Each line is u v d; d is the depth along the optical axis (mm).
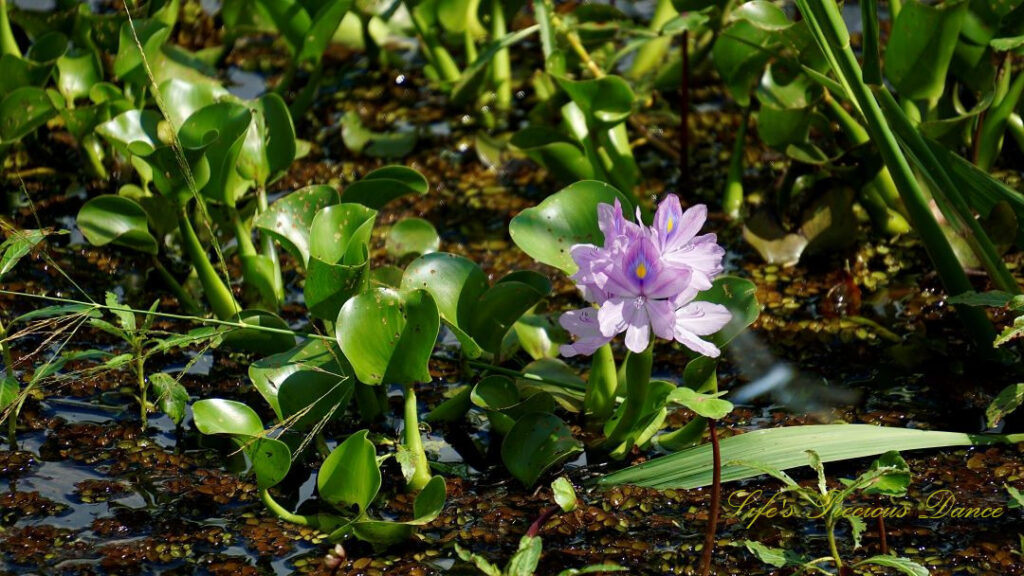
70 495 2547
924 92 2723
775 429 2557
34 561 2475
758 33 2818
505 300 2561
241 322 2605
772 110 2791
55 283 2824
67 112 2871
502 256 2883
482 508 2531
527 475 2533
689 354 2678
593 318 2438
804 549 2482
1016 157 2963
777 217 2861
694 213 2424
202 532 2506
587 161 2861
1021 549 2465
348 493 2479
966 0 2631
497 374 2635
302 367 2570
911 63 2701
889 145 2600
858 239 2867
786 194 2857
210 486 2559
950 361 2695
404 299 2496
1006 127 2869
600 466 2576
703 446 2549
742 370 2703
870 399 2652
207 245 2877
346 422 2633
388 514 2521
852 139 2820
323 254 2561
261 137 2727
